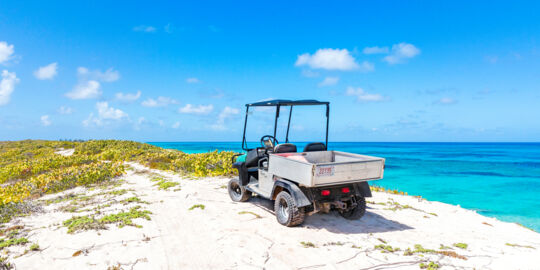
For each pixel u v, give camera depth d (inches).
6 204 333.1
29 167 692.7
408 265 177.6
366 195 258.1
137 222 250.8
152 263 175.8
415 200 400.8
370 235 234.5
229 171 550.3
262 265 174.7
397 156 2486.5
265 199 343.3
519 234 267.4
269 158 276.5
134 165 757.9
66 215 290.0
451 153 3029.0
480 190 818.8
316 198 242.7
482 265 178.9
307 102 303.9
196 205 309.0
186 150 3166.8
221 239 215.0
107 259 179.6
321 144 308.2
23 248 198.8
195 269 169.0
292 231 236.2
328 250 199.3
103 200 356.8
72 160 776.9
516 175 1159.6
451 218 311.3
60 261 177.0
